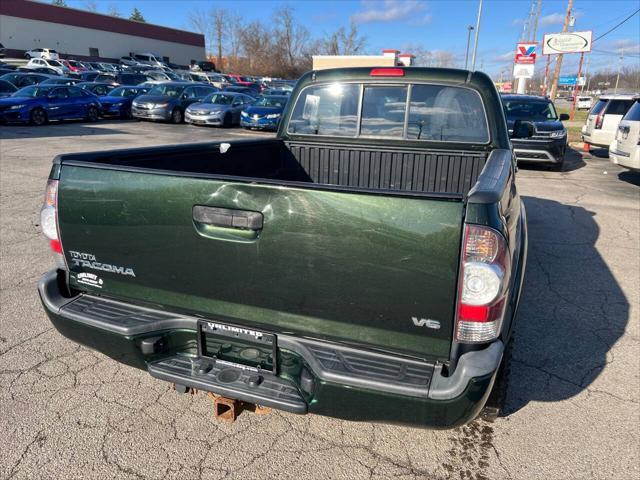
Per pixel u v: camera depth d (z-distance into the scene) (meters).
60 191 2.39
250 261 2.08
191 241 2.16
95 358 3.24
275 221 1.98
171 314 2.37
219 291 2.20
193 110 18.69
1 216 6.15
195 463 2.39
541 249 5.68
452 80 3.62
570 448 2.55
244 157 3.77
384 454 2.50
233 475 2.33
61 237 2.47
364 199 1.85
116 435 2.55
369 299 1.95
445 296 1.85
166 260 2.25
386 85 3.79
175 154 3.13
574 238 6.14
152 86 22.47
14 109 16.23
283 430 2.64
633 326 3.87
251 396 2.13
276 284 2.07
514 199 2.67
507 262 1.85
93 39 56.44
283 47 72.56
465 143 3.69
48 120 17.25
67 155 2.46
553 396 2.98
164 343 2.36
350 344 2.07
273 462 2.42
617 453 2.52
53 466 2.33
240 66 73.69
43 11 51.38
